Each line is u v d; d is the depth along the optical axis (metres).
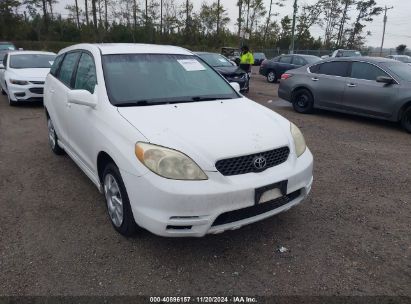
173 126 3.19
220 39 54.16
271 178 3.07
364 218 3.96
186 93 4.05
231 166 2.97
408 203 4.35
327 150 6.49
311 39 56.12
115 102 3.64
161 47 4.70
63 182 4.84
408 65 8.57
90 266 3.09
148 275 2.99
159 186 2.83
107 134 3.39
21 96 10.02
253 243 3.45
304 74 9.82
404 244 3.47
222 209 2.89
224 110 3.70
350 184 4.90
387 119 8.14
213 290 2.83
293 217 3.95
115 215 3.54
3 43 22.89
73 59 4.91
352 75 8.77
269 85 17.69
